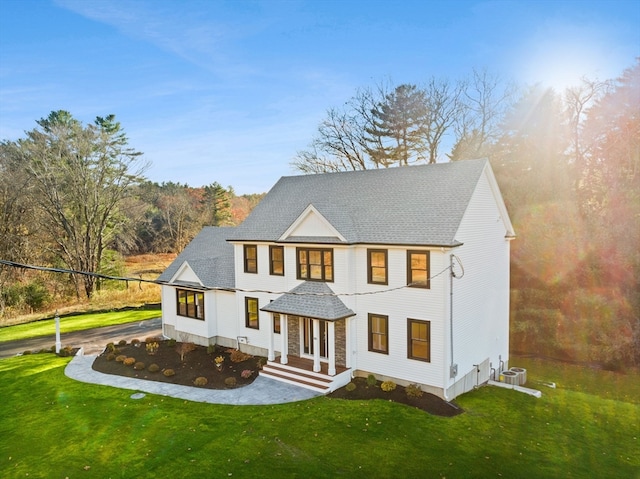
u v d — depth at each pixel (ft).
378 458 45.11
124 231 177.68
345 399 60.39
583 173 123.54
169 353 83.10
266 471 42.68
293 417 54.80
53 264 156.76
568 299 96.27
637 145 111.45
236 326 84.02
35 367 76.84
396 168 79.20
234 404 59.26
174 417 55.26
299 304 68.39
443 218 62.80
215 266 90.63
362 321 67.21
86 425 53.47
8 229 139.03
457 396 62.95
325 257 70.38
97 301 143.64
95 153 153.38
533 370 87.61
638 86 118.83
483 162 68.80
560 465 45.44
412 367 62.69
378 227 67.15
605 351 87.51
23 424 54.34
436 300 59.88
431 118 143.43
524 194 111.75
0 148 141.28
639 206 98.32
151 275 200.54
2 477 42.52
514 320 102.12
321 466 43.57
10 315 130.62
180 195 260.62
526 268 104.01
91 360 80.53
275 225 79.97
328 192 82.53
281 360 71.05
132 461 44.98
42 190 144.15
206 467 43.50
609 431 54.95
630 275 90.12
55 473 43.01
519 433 52.31
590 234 98.17
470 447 47.93
